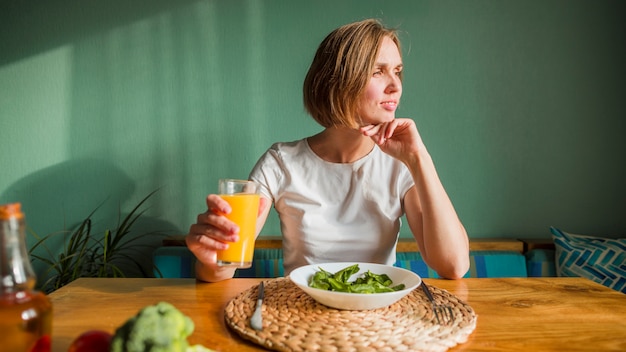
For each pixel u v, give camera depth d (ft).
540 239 7.09
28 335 1.73
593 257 6.17
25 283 1.78
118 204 7.19
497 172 7.23
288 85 7.17
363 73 3.92
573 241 6.50
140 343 1.58
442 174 7.23
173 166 7.18
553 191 7.26
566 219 7.25
